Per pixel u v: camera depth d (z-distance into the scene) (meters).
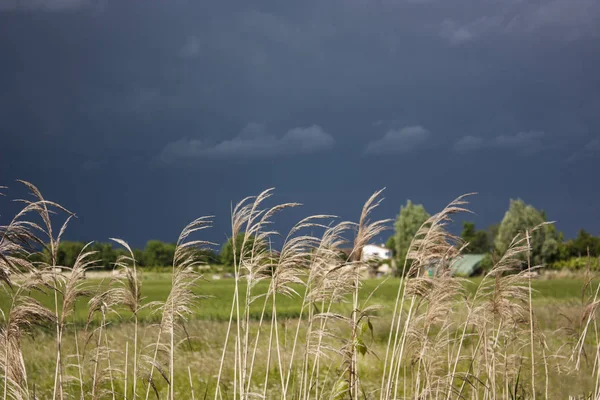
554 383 9.80
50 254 6.66
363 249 7.55
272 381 12.25
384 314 22.09
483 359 9.46
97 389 7.92
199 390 11.80
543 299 38.72
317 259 7.27
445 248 7.75
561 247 100.94
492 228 119.38
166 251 111.81
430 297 7.75
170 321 7.47
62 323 6.85
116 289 7.50
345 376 7.92
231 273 66.12
